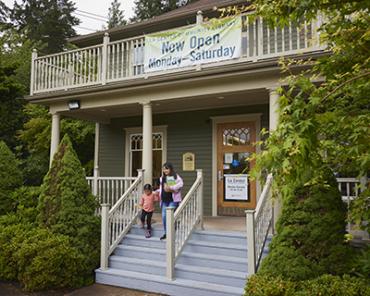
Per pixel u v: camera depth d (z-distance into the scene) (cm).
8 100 1431
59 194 642
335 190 464
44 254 538
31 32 3225
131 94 818
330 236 439
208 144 945
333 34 336
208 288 500
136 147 1087
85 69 888
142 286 556
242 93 729
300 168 229
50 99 922
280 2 295
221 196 912
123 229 677
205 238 615
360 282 374
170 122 1006
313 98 257
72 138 1530
